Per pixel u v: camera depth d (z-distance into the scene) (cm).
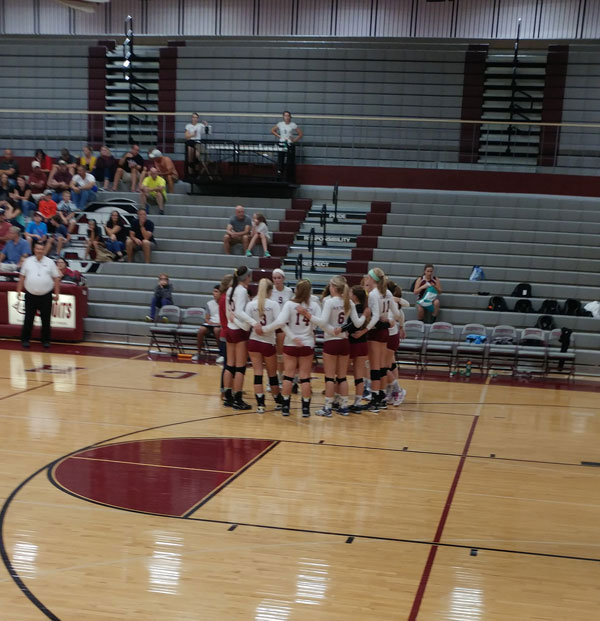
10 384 996
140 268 1479
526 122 1655
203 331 1267
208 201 1661
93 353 1280
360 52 1911
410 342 1257
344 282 846
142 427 797
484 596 419
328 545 487
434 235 1532
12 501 555
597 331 1291
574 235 1480
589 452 755
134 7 2306
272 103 1952
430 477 649
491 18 2125
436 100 1894
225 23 2270
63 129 2036
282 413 873
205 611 392
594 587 436
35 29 2355
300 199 1644
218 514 539
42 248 1291
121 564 448
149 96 2066
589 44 2003
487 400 1012
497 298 1354
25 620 376
